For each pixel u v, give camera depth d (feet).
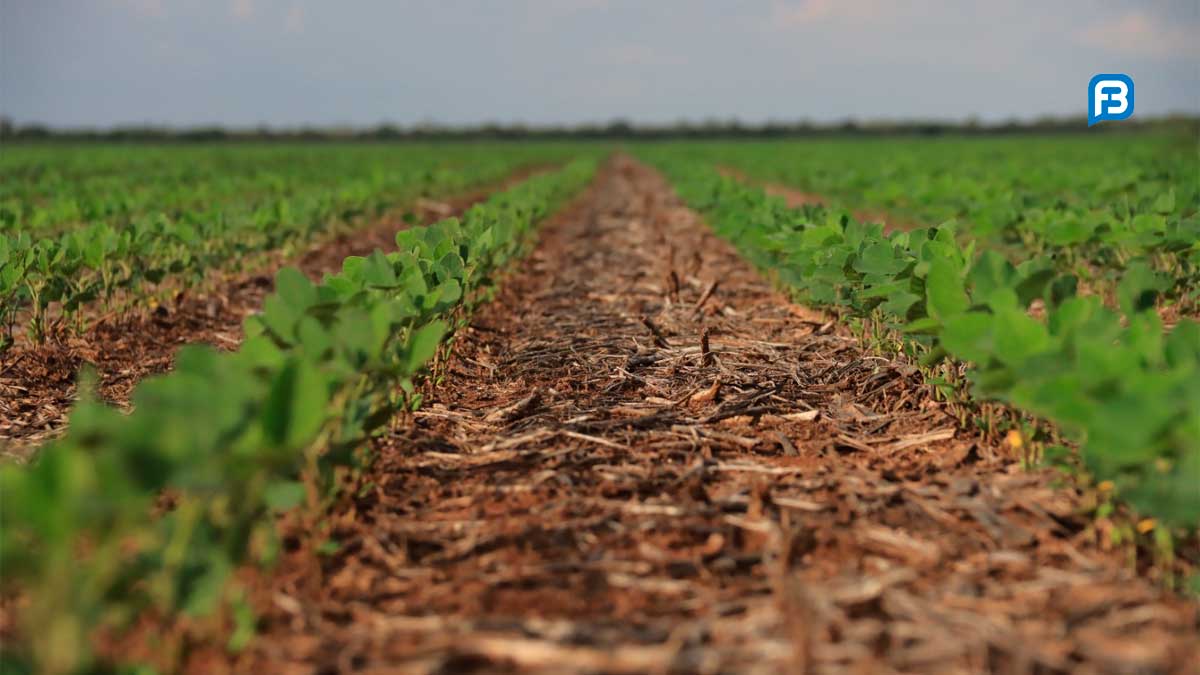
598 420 16.97
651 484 13.85
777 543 11.76
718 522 12.55
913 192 47.03
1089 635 9.62
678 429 16.44
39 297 23.34
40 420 18.40
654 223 55.11
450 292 16.69
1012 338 11.46
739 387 19.03
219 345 25.72
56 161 107.04
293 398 8.84
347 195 49.47
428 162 120.78
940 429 15.90
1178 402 9.73
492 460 15.12
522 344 23.81
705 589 10.74
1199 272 24.20
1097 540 11.68
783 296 29.53
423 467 14.85
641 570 11.28
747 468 14.37
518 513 13.00
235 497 9.16
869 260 18.40
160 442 7.72
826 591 10.41
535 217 40.88
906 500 13.00
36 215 34.58
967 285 15.19
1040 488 13.15
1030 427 13.85
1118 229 25.98
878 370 19.16
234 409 8.63
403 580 11.18
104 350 24.04
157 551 8.83
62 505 7.26
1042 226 30.53
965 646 9.33
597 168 129.49
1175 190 38.24
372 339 11.69
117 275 28.50
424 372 18.34
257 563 10.41
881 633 9.62
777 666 9.12
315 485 11.71
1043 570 10.96
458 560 11.69
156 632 9.75
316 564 11.01
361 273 16.46
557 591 10.83
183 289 30.45
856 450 15.49
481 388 19.89
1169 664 9.05
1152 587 10.53
